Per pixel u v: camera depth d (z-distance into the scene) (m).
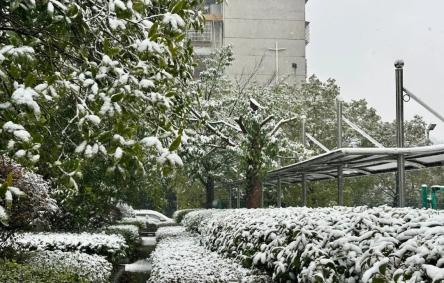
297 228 6.33
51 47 4.17
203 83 18.31
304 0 33.38
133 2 3.87
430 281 3.52
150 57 3.92
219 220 13.06
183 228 22.88
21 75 3.56
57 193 12.58
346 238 4.83
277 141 13.66
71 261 7.96
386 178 21.86
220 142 16.22
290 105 18.03
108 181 12.31
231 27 32.66
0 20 3.95
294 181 18.69
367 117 23.75
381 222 4.82
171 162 3.32
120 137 3.36
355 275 4.65
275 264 6.42
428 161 9.96
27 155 3.13
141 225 24.72
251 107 14.03
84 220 13.47
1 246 8.15
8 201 2.78
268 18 33.00
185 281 8.30
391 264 4.04
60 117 4.56
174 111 4.62
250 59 32.72
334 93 23.86
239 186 21.45
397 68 9.66
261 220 8.85
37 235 10.93
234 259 10.13
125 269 12.32
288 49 33.03
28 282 5.79
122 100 3.57
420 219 4.54
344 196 20.59
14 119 3.19
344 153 8.45
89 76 3.93
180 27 3.76
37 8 3.64
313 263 5.03
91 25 4.16
